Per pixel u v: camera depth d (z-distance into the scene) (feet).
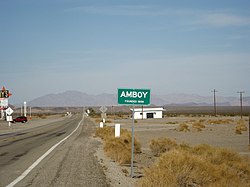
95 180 40.42
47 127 201.77
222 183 35.58
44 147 81.51
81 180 40.22
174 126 201.98
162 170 36.40
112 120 313.53
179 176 35.70
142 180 35.99
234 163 47.34
